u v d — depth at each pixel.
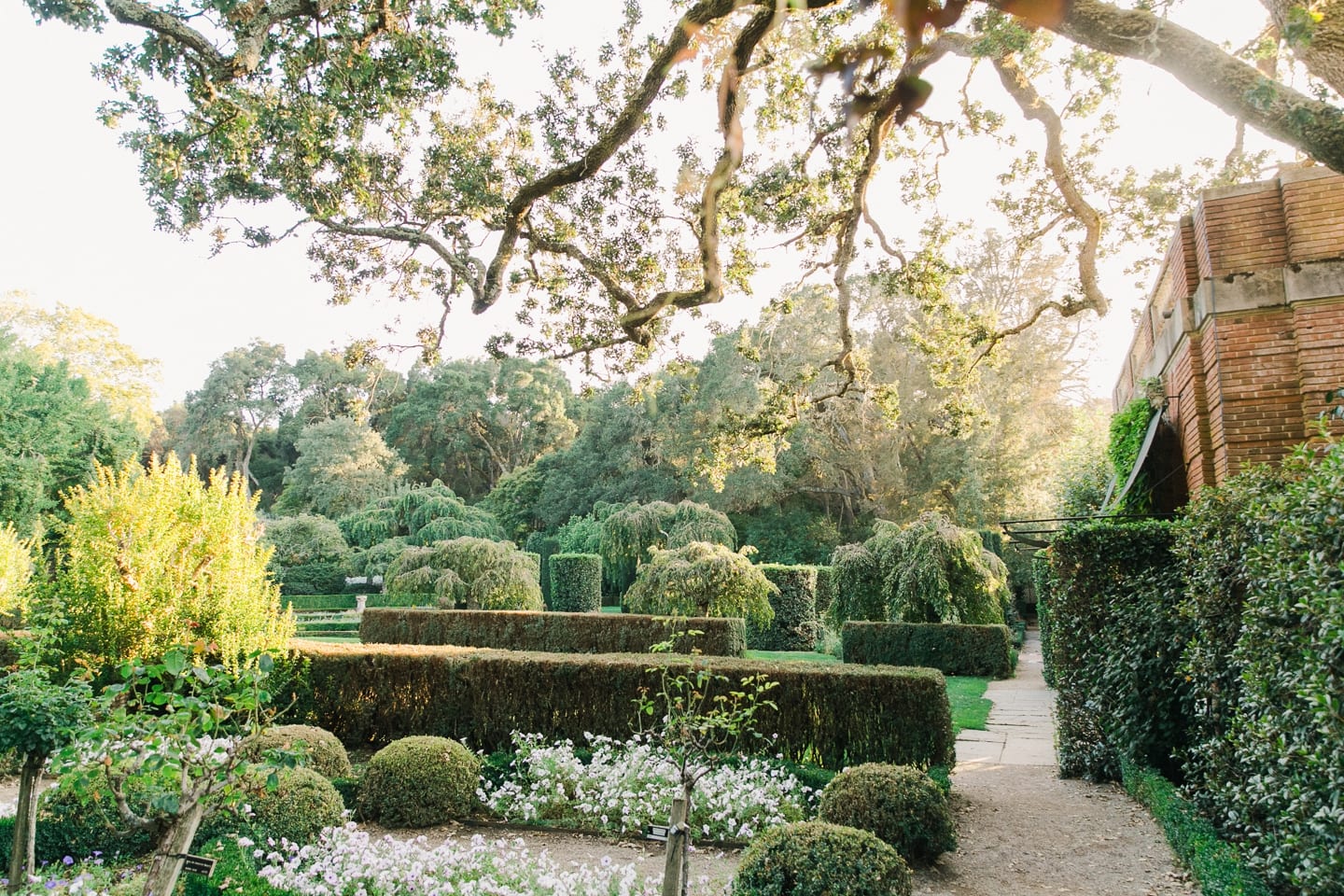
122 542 8.76
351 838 5.66
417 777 6.97
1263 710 5.10
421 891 5.02
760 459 12.90
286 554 34.72
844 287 11.01
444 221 9.05
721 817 6.54
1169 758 7.70
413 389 55.66
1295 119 4.00
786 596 21.98
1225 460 7.96
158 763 3.70
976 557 17.69
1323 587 4.32
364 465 46.91
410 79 7.61
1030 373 29.33
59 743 4.67
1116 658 8.11
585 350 10.36
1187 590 6.76
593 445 42.41
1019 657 20.98
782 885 4.91
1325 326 7.68
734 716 5.37
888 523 19.69
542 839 6.64
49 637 8.50
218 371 58.28
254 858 5.38
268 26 5.91
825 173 10.38
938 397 29.75
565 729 8.68
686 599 16.67
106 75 6.73
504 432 55.00
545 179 7.30
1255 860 4.93
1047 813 7.29
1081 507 15.22
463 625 17.84
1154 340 11.27
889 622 17.80
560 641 16.83
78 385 27.69
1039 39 9.65
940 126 11.37
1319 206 7.85
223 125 6.98
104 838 5.80
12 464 23.94
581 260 9.02
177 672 3.88
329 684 9.59
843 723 7.93
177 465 9.62
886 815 6.02
